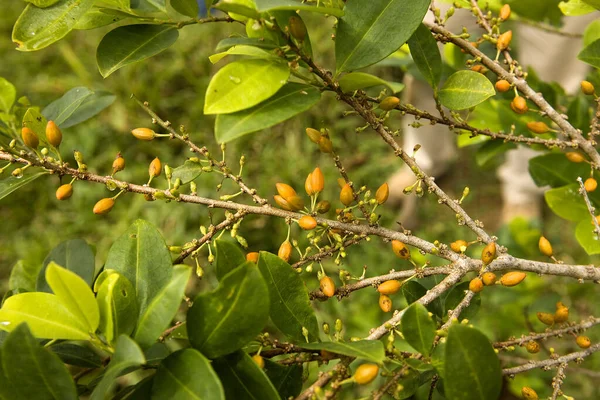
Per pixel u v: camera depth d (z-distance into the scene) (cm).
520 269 71
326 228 70
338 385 64
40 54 206
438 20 72
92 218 163
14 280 77
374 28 67
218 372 64
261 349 67
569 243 148
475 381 63
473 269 69
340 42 67
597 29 81
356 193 70
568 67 114
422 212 165
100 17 69
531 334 71
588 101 85
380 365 63
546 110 73
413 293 71
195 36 200
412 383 67
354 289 70
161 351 68
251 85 64
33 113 71
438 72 71
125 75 189
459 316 71
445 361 62
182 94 190
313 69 65
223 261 65
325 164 171
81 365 69
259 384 63
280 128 180
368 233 70
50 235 160
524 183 145
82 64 198
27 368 62
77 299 63
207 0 68
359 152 177
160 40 69
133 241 67
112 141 179
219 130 64
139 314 65
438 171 157
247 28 67
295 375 67
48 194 169
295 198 69
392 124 173
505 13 73
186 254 69
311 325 67
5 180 69
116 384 125
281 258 68
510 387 99
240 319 63
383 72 178
